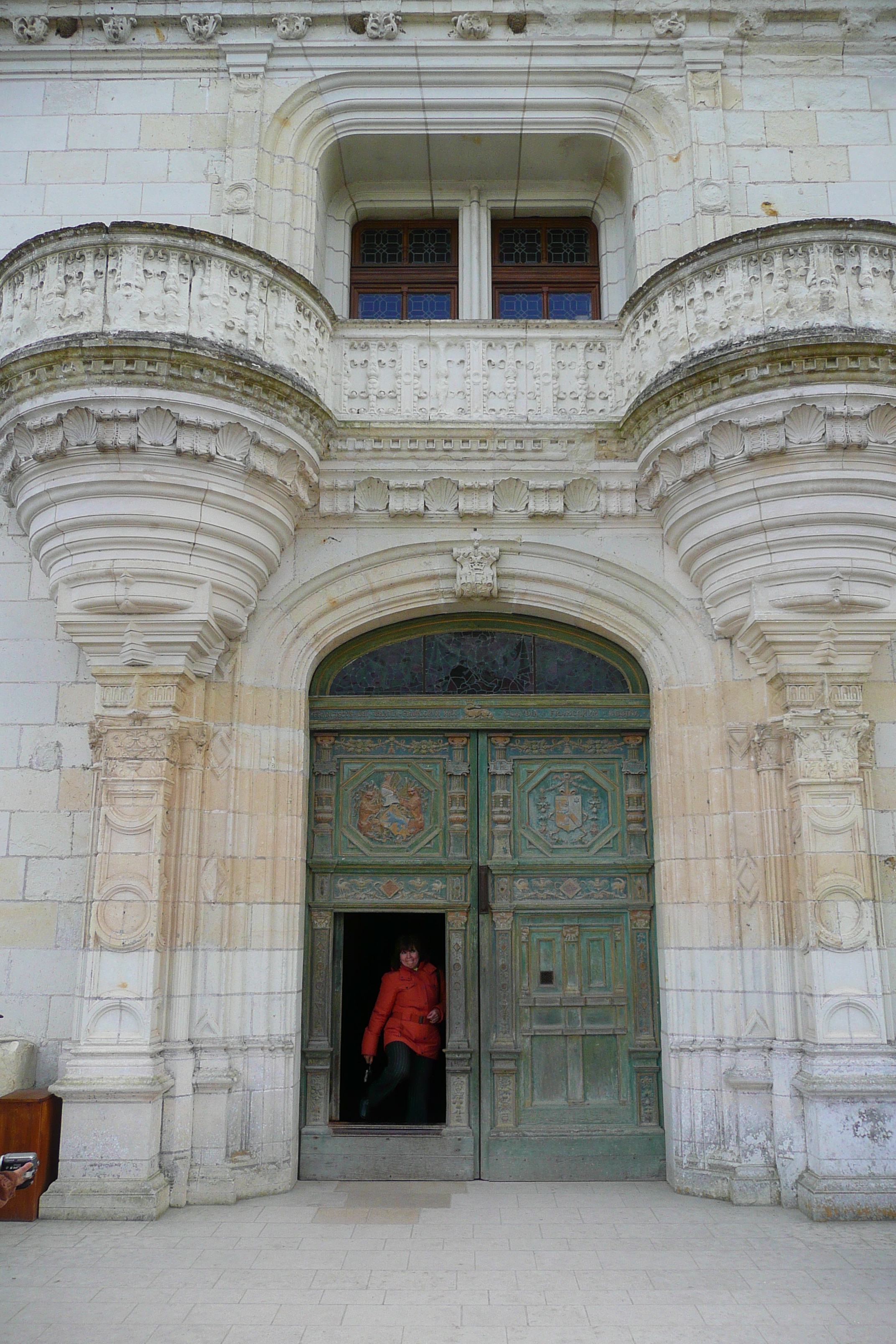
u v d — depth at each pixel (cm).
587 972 728
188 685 688
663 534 738
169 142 801
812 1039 637
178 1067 644
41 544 669
